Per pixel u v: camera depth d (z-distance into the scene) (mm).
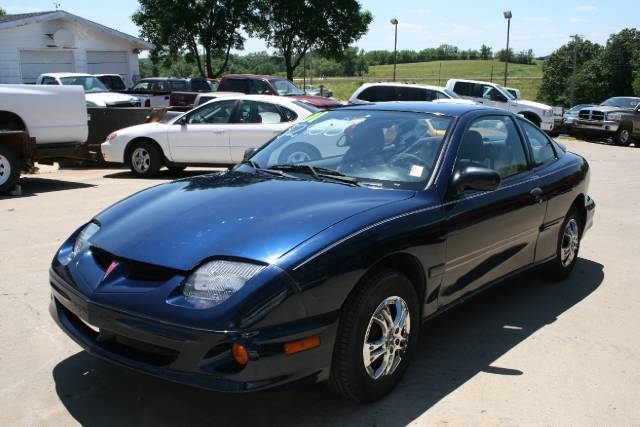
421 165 3682
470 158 3898
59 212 7531
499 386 3402
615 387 3438
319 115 4547
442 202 3500
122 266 2922
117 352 2873
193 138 10852
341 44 35281
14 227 6668
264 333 2604
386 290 3039
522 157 4570
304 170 3842
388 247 3045
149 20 33219
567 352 3887
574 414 3135
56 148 9422
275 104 10680
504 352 3859
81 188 9648
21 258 5477
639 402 3279
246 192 3424
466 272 3766
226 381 2596
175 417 2996
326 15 34812
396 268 3262
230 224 2988
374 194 3416
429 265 3359
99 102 18062
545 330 4242
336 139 4109
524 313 4566
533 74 105000
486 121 4270
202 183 3723
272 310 2617
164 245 2895
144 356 2812
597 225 7758
